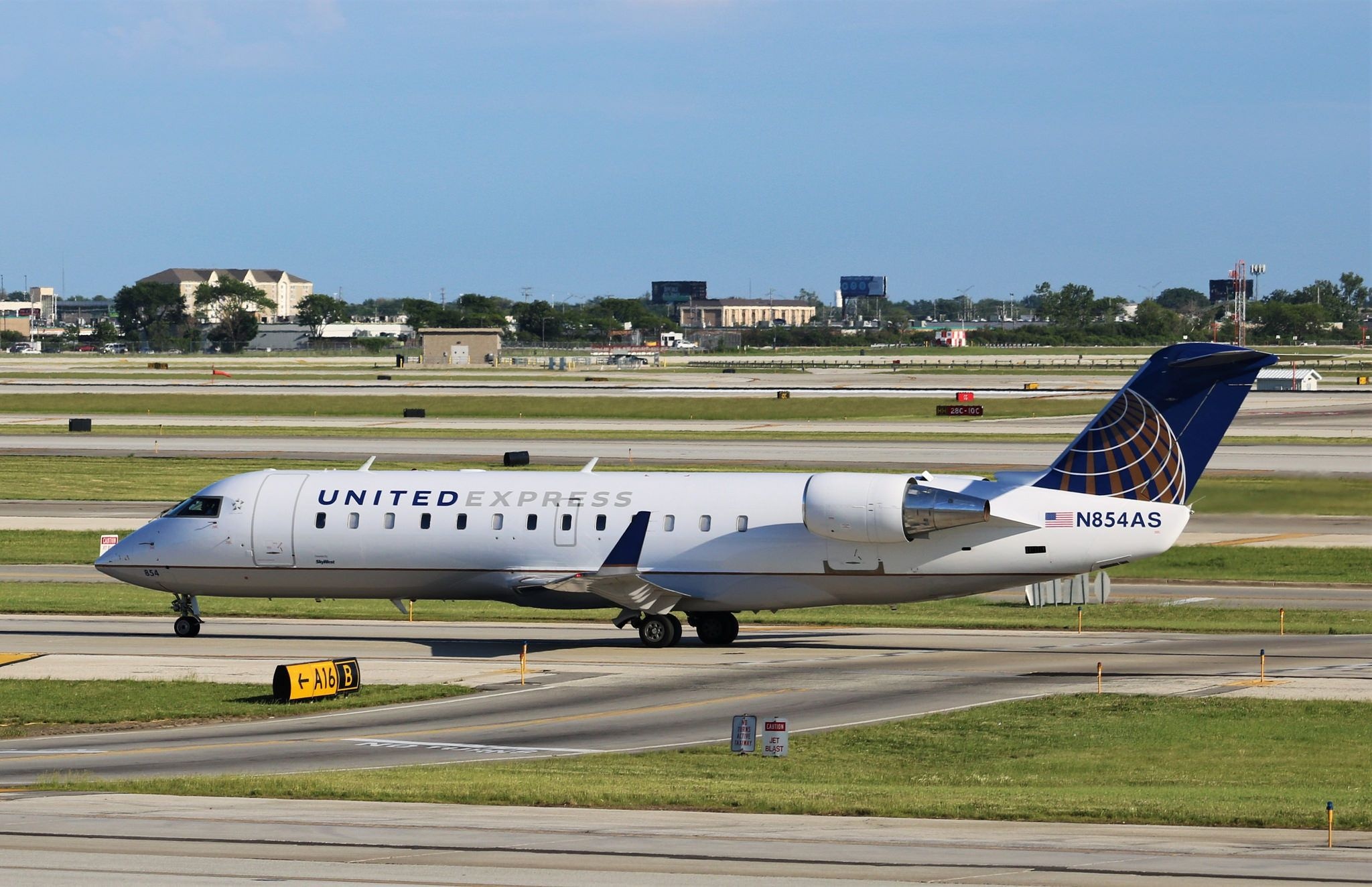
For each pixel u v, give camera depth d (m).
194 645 163.88
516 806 86.31
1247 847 75.31
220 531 167.62
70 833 76.88
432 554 163.62
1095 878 68.06
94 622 182.12
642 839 76.31
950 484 155.12
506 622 183.62
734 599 158.25
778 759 108.06
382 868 69.81
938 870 69.56
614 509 161.00
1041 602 188.12
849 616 183.62
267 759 107.12
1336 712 121.62
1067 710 124.50
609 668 147.38
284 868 69.50
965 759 108.38
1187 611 183.00
